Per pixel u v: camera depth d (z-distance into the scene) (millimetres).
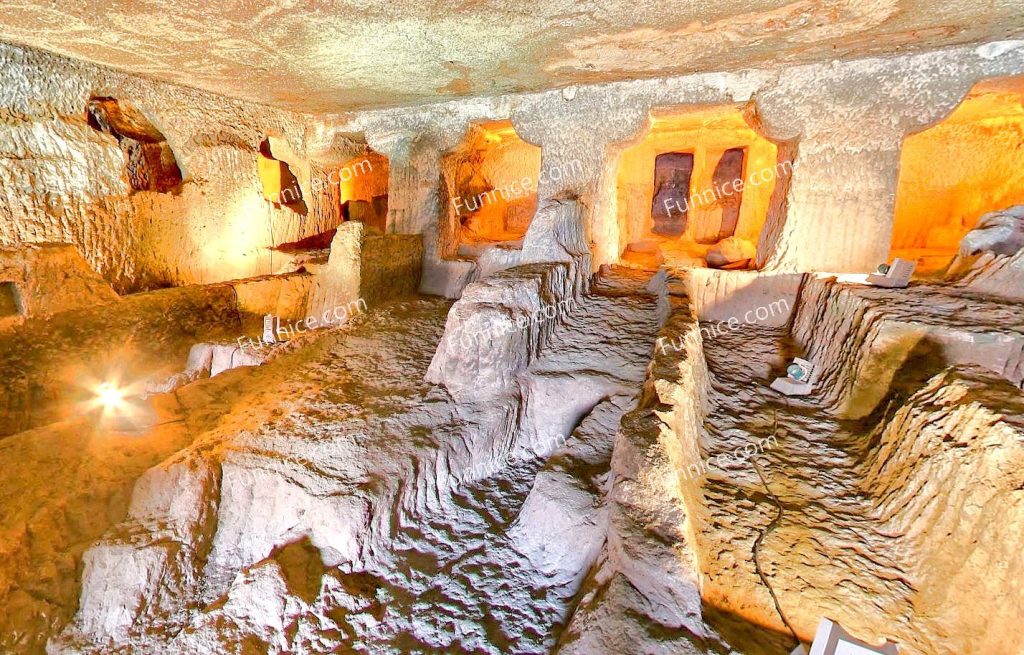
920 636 1975
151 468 3020
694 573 1984
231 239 7387
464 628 2494
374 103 6871
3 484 2799
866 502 2727
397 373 4352
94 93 5434
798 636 1958
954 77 4180
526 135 6293
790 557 2344
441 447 3402
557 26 3615
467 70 4980
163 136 7473
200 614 2580
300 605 2512
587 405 3887
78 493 2846
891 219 4629
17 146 4953
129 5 3383
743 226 8164
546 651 2336
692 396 3213
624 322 4828
